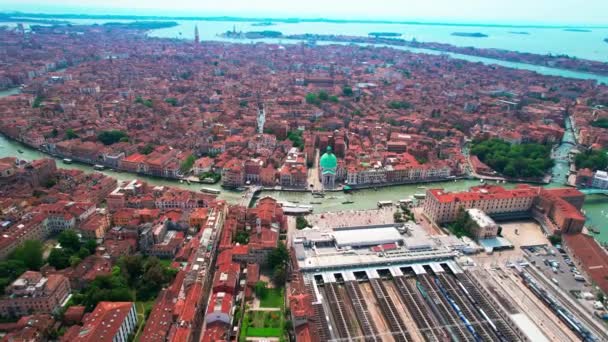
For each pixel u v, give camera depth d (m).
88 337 196.38
